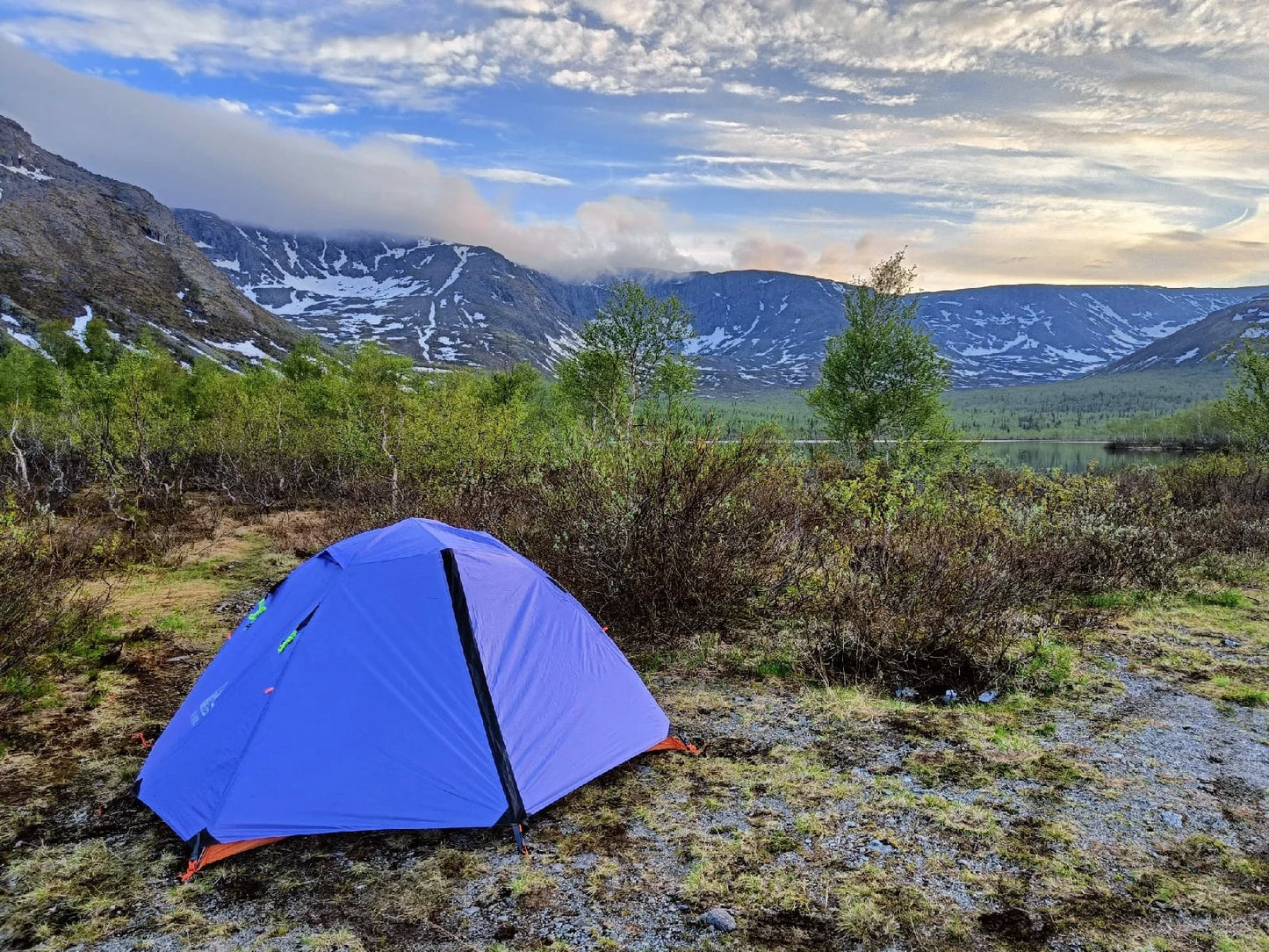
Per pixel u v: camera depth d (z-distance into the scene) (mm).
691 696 6152
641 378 24188
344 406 22375
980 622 6711
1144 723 5594
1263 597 9383
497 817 4020
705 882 3631
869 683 6402
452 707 4297
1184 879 3641
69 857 3877
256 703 4242
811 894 3531
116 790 4617
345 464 20953
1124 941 3189
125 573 10984
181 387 34156
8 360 37219
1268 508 14391
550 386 30266
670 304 24141
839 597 7219
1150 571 9602
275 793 3965
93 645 7508
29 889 3604
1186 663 6969
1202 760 4980
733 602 7836
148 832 4137
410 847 3959
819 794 4516
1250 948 3119
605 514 7730
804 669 6672
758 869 3742
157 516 15992
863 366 23266
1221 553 11281
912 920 3332
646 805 4387
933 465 17969
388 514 12531
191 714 4707
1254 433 22781
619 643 7422
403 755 4141
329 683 4285
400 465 15234
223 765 4074
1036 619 8023
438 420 15016
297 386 32031
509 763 4203
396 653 4414
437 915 3396
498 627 4695
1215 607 8945
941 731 5465
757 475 8695
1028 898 3496
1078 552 9492
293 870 3760
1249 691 6176
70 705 6027
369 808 4012
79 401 21516
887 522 8711
